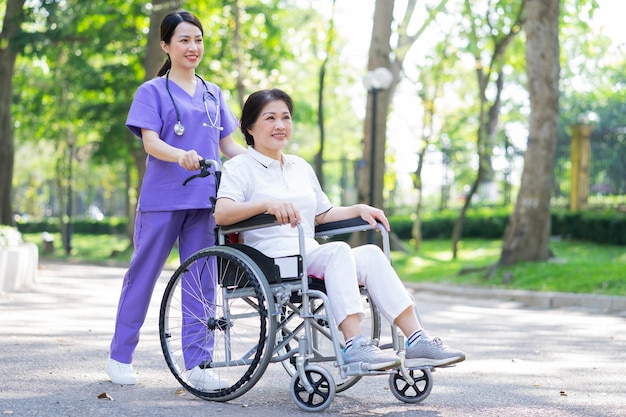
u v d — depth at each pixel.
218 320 4.61
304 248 4.26
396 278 4.36
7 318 7.98
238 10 22.80
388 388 5.02
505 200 26.20
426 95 23.72
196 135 4.95
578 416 4.29
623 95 32.97
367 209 4.63
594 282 12.84
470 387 5.12
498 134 27.25
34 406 4.22
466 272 15.24
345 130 48.25
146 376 5.23
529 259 14.69
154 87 4.92
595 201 23.22
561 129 37.44
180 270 4.61
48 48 21.50
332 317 4.20
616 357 6.74
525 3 14.72
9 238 12.19
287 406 4.39
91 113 28.16
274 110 4.66
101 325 7.75
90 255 29.62
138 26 24.50
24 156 47.38
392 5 17.72
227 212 4.41
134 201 28.06
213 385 4.69
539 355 6.76
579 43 25.59
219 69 24.59
